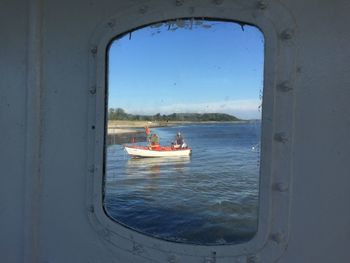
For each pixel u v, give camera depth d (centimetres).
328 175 135
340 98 133
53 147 179
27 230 183
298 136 137
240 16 140
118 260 165
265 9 137
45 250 183
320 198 136
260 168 139
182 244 152
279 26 136
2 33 189
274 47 136
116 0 161
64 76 175
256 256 142
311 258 137
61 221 179
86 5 168
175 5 149
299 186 137
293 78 136
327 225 136
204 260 149
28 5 179
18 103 186
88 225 172
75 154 174
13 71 187
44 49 179
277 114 137
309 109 136
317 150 135
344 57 133
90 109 169
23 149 185
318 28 135
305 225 137
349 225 134
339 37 134
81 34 170
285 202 138
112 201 166
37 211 183
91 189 170
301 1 135
